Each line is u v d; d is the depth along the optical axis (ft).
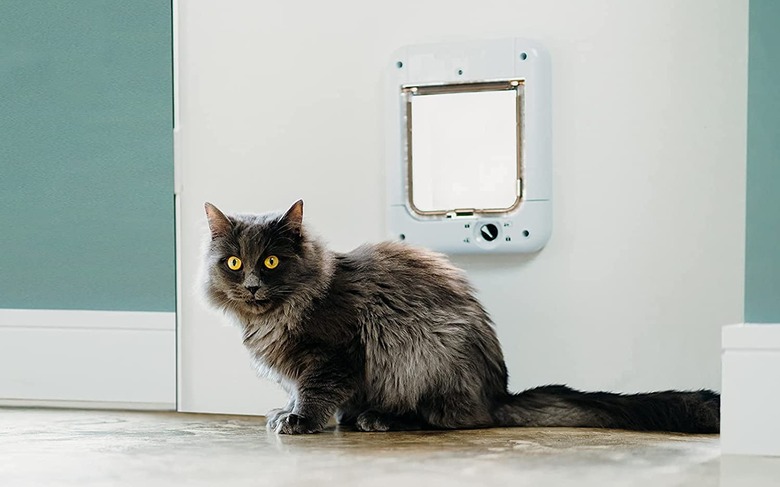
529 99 7.55
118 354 8.51
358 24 8.09
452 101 7.72
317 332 6.98
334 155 8.18
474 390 7.03
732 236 7.48
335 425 7.45
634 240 7.64
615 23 7.63
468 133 7.70
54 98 8.59
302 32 8.20
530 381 7.81
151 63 8.46
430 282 7.20
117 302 8.53
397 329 7.01
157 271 8.47
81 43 8.54
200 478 5.35
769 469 5.69
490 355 7.22
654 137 7.59
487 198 7.68
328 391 6.98
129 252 8.51
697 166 7.54
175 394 8.44
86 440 6.81
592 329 7.71
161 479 5.34
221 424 7.70
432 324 7.04
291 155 8.25
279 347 7.09
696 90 7.52
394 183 7.84
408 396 7.00
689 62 7.53
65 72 8.56
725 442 6.31
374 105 8.08
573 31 7.70
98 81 8.53
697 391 7.16
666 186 7.58
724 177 7.49
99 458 6.03
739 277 7.48
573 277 7.73
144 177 8.48
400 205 7.83
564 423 7.13
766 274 6.40
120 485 5.20
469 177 7.71
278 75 8.25
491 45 7.61
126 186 8.51
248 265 6.98
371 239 8.13
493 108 7.64
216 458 5.98
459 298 7.23
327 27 8.14
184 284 8.43
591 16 7.66
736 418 6.31
